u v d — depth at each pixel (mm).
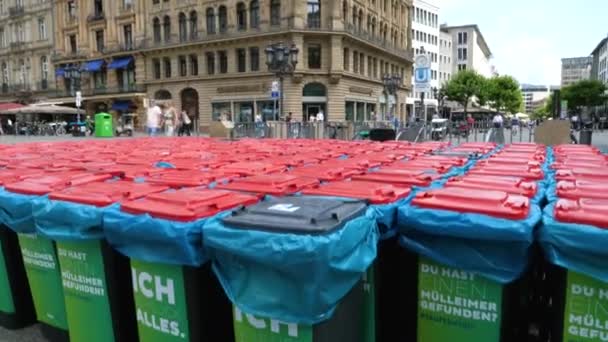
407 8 56594
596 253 2000
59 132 36656
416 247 2428
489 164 4277
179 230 2217
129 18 45594
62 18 52031
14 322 3500
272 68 20844
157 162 5098
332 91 37969
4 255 3404
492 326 2320
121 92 46594
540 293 2938
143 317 2582
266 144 8438
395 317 2748
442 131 17703
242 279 2090
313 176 3693
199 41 40188
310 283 1915
